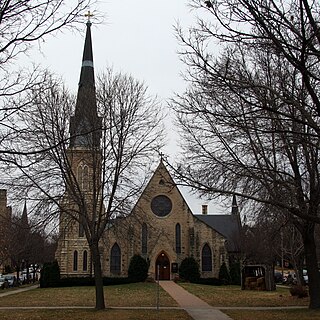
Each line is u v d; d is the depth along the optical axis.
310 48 10.80
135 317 24.47
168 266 60.09
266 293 43.38
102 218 32.84
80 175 33.94
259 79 16.64
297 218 24.80
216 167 19.84
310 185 19.86
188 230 60.94
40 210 27.31
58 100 36.62
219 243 60.81
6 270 90.69
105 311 27.41
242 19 11.10
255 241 54.47
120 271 58.78
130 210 30.08
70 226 30.95
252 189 19.72
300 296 36.47
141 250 59.88
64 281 53.62
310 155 20.59
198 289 47.72
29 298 38.53
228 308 29.69
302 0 10.30
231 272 59.44
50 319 23.97
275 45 11.09
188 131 37.53
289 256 47.44
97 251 29.09
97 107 29.75
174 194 61.62
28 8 10.20
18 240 53.62
